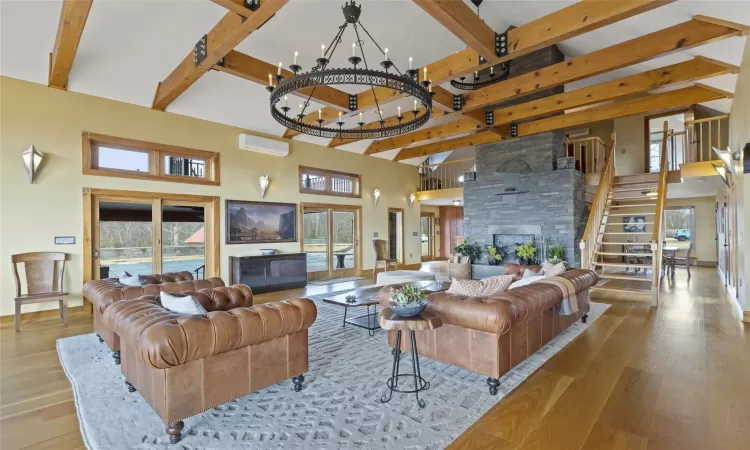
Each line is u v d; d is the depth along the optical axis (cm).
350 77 274
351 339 390
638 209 1005
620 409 235
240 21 346
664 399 247
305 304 264
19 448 201
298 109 647
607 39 526
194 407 210
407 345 323
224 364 223
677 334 387
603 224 716
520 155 763
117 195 535
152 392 213
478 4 558
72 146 495
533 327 312
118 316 249
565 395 255
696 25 374
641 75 503
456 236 1338
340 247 877
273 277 690
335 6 462
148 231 573
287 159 755
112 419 229
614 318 452
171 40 457
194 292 321
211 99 596
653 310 491
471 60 421
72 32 368
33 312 470
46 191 476
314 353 346
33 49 432
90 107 509
